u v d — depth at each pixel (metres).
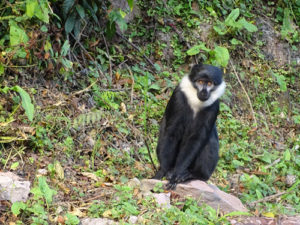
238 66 14.38
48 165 8.82
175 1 14.41
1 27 10.62
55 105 10.23
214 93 9.51
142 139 10.98
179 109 9.62
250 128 13.20
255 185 10.52
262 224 8.12
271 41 15.23
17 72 10.38
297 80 15.12
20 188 7.76
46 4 10.05
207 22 14.40
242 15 15.26
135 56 13.09
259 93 14.28
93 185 8.79
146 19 13.72
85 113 10.48
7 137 9.11
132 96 11.91
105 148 10.27
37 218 7.29
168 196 8.44
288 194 10.35
